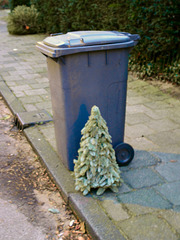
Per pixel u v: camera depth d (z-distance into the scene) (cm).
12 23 1288
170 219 234
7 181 311
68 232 240
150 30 596
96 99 279
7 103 517
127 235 217
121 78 284
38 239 235
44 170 327
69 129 280
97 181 259
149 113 460
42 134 392
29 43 1080
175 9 542
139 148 348
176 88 559
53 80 279
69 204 266
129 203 252
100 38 261
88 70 264
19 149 377
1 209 268
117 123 301
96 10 787
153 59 627
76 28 931
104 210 244
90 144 251
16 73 695
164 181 284
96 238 220
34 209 269
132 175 293
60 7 1052
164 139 372
